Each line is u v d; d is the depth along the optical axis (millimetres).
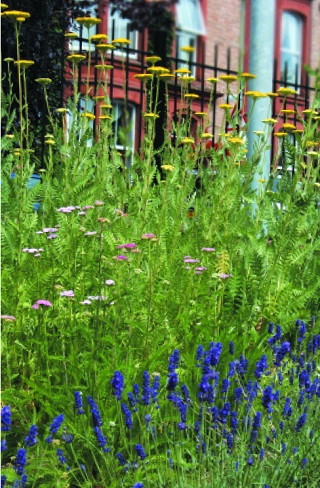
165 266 4211
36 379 3184
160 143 6766
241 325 4121
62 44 7355
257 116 6152
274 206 4938
